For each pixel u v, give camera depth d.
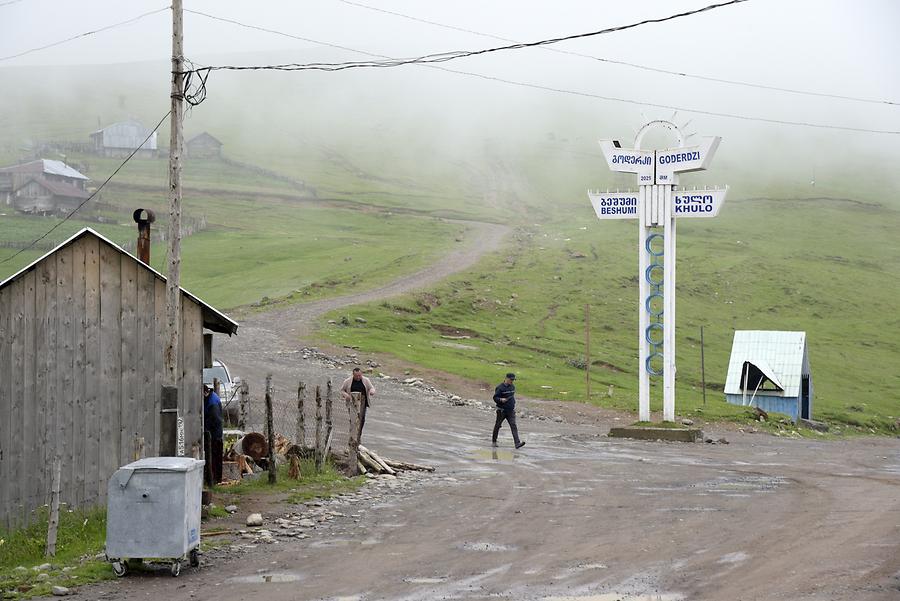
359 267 99.00
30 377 15.08
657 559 11.76
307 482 19.16
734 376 56.28
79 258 15.97
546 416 40.91
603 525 14.61
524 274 104.06
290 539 13.69
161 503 11.24
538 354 70.62
